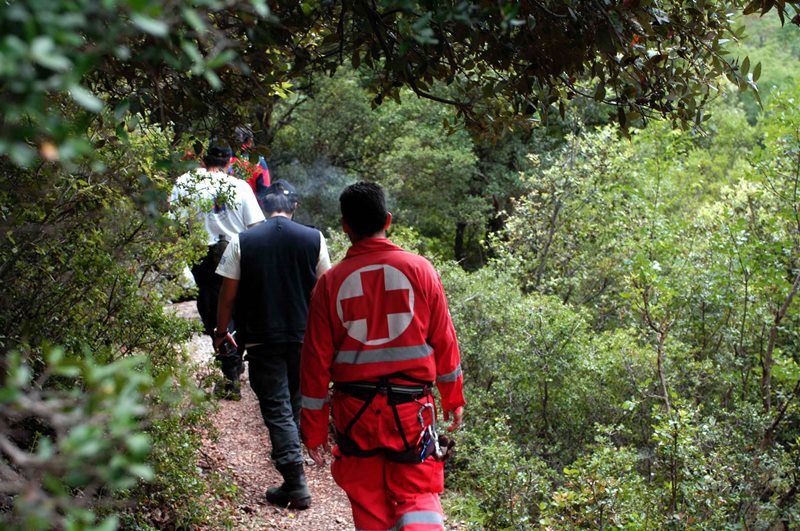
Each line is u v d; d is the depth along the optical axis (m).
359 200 2.99
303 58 2.88
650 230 9.93
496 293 7.27
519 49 2.70
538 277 11.55
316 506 4.47
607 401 7.17
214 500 4.00
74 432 0.90
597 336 8.00
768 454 6.61
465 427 5.71
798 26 2.67
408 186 20.58
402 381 2.94
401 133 20.67
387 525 2.94
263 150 2.97
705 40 2.88
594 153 11.30
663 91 2.91
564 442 7.02
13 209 2.46
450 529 4.75
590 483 4.35
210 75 1.13
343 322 2.96
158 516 3.23
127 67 2.28
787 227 8.93
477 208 21.92
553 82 3.03
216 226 5.24
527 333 6.90
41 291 2.92
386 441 2.91
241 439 5.22
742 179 9.62
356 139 20.58
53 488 0.93
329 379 3.03
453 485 5.40
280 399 4.37
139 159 2.81
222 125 2.91
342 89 19.45
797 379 7.75
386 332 2.95
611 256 11.36
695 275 9.01
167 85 2.60
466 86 3.16
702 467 4.87
